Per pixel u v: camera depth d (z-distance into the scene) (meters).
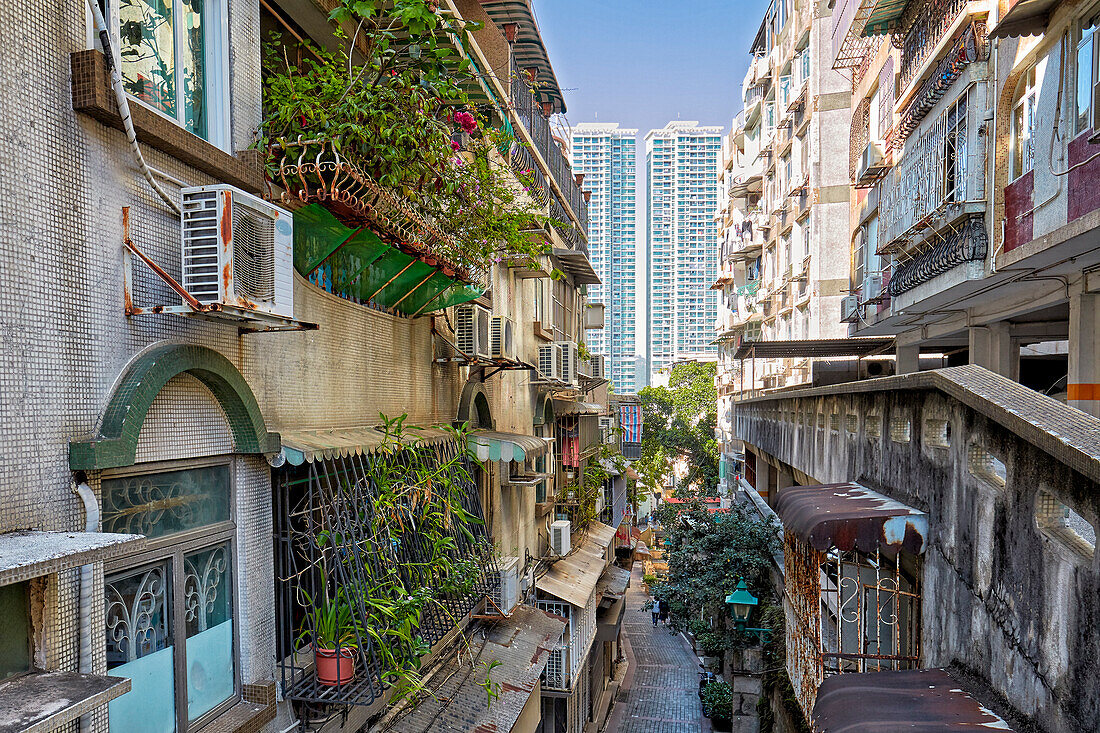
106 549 2.47
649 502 40.91
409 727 5.86
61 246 2.89
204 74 3.98
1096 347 8.21
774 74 25.08
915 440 5.00
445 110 5.45
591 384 17.94
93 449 2.90
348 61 4.59
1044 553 3.13
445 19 4.82
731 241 31.42
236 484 4.13
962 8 9.09
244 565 4.13
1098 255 7.61
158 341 3.44
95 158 3.08
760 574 13.17
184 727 3.62
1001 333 11.23
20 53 2.71
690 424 41.53
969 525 4.00
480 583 7.63
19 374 2.68
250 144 4.29
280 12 5.17
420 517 5.79
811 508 5.36
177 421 3.61
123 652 3.26
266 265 3.69
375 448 5.23
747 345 17.89
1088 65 6.75
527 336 12.03
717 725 15.54
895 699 3.75
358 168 4.37
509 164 9.55
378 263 5.59
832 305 19.70
